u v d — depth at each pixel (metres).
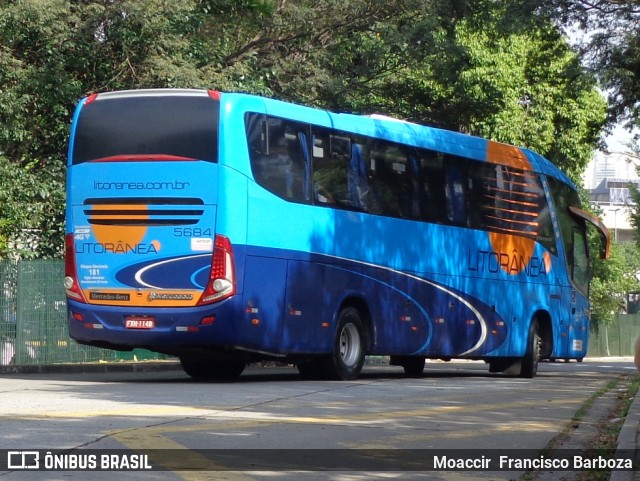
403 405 13.48
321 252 17.48
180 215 16.08
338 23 29.66
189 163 16.05
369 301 18.47
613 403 14.44
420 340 19.53
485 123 39.31
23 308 22.03
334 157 17.86
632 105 25.17
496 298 21.31
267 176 16.53
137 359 24.77
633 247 66.00
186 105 16.20
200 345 16.20
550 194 23.17
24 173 24.81
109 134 16.50
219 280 15.86
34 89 25.17
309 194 17.31
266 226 16.48
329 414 12.18
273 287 16.58
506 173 21.84
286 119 16.98
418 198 19.61
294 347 16.98
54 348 22.62
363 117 18.73
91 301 16.52
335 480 8.03
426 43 29.16
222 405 12.84
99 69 26.75
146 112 16.36
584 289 24.44
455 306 20.30
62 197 25.45
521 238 22.12
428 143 19.97
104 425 10.60
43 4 23.83
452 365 33.94
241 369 19.50
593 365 36.69
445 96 33.41
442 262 20.03
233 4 28.47
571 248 23.88
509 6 24.42
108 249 16.42
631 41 23.97
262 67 29.19
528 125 40.94
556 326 23.19
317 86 29.25
